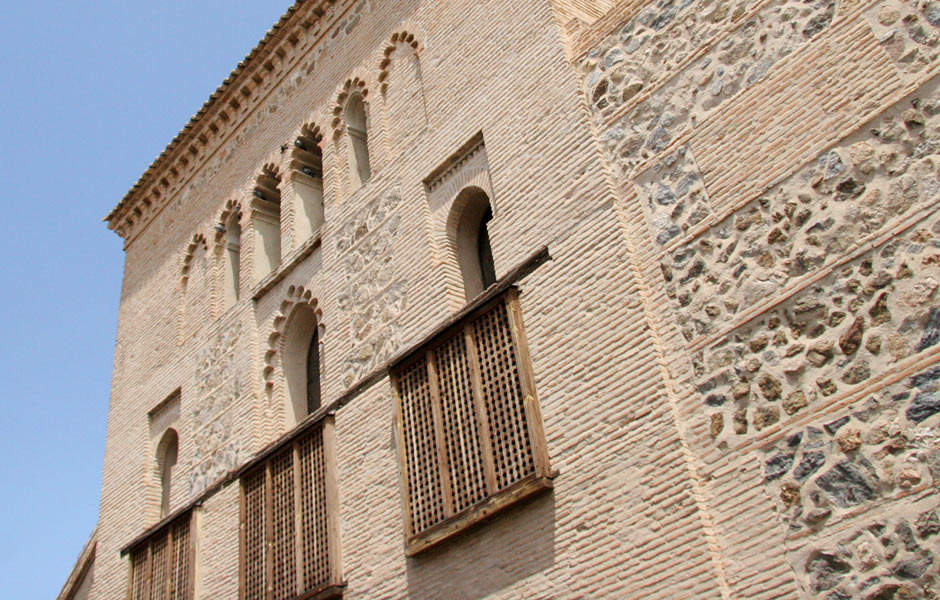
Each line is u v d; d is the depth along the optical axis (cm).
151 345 1970
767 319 878
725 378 891
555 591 943
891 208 821
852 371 801
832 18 931
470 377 1107
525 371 1051
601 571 912
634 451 930
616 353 986
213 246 1881
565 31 1252
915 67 846
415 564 1106
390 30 1588
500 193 1209
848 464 778
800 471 806
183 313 1912
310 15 1797
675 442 898
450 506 1067
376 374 1286
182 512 1555
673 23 1097
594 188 1086
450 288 1246
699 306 941
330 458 1290
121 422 1958
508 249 1162
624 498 920
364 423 1276
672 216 1004
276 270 1628
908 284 788
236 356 1650
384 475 1208
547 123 1187
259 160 1828
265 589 1289
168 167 2134
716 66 1027
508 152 1226
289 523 1310
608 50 1163
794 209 893
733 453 859
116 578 1731
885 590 725
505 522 1021
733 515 839
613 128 1110
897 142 836
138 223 2239
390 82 1544
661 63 1091
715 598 814
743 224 932
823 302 841
